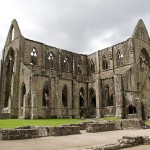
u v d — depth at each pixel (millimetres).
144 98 60969
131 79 58250
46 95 56438
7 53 67625
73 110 59094
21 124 33656
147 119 54250
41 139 20734
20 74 57844
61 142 18766
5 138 20062
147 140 17438
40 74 58469
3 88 65562
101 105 59281
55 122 38781
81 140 20062
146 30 69500
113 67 67812
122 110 52781
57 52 69812
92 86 63531
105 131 29188
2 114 52969
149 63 67312
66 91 59469
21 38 61594
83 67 76562
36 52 64375
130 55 62969
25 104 50312
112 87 57938
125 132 27703
